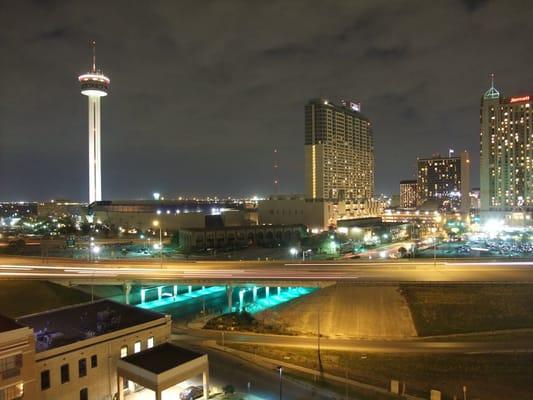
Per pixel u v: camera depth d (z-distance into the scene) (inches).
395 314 3420.3
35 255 6127.0
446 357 2738.7
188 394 2032.5
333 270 4347.9
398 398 2229.3
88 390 1977.1
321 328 3348.9
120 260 5152.6
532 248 6771.7
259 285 3941.9
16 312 3592.5
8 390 1648.6
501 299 3521.2
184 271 4436.5
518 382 2460.6
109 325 2202.3
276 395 2149.4
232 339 3093.0
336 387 2309.3
